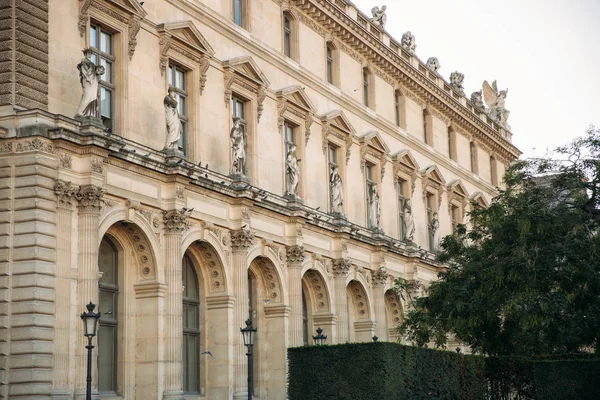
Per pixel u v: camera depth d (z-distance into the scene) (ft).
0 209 123.95
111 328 143.64
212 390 160.76
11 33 126.21
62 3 134.92
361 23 231.50
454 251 189.78
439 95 272.10
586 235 158.30
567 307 159.84
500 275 160.56
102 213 135.95
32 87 127.75
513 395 182.09
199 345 162.50
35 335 120.78
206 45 165.99
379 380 139.85
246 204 166.50
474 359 170.60
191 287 163.53
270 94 187.62
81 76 132.57
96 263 130.41
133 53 149.59
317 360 144.97
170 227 148.97
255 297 180.65
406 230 238.48
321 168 205.87
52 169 126.72
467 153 300.20
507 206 170.40
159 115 154.71
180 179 149.59
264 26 189.47
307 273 196.24
